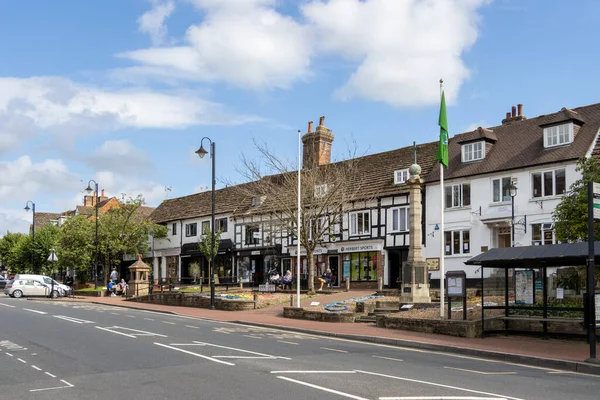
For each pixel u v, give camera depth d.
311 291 33.91
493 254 18.02
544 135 33.09
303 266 45.16
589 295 13.77
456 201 36.44
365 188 40.97
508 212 33.38
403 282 25.39
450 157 38.03
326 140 44.56
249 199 50.59
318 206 36.44
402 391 9.61
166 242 59.72
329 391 9.51
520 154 33.94
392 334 18.83
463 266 35.34
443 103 21.19
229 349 14.56
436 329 19.08
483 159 35.66
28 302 33.56
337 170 38.44
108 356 13.27
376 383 10.29
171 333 18.00
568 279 19.11
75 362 12.48
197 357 13.10
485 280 25.06
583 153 30.61
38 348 14.56
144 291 39.62
